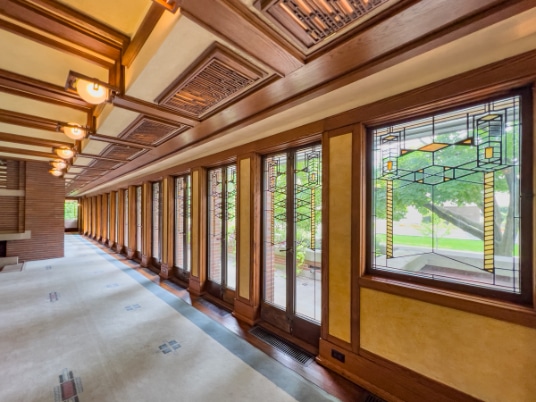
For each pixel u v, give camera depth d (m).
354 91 1.89
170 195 5.05
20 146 4.55
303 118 2.45
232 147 3.42
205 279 4.07
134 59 1.73
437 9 1.09
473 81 1.49
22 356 2.32
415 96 1.72
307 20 1.20
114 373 2.10
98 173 6.23
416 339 1.72
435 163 1.76
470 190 1.62
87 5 1.42
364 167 2.05
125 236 7.56
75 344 2.53
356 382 1.99
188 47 1.40
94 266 5.89
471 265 1.60
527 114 1.42
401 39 1.30
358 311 2.02
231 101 2.08
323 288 2.27
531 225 1.40
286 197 2.84
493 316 1.43
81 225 14.41
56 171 5.62
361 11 1.14
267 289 3.04
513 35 1.26
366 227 2.07
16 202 6.19
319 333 2.45
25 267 5.71
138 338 2.66
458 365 1.55
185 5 1.09
